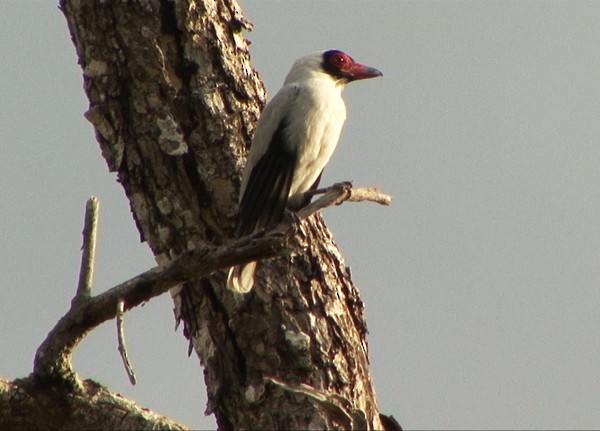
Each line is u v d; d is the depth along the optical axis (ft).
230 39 41.14
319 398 32.30
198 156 39.47
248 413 36.45
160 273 29.66
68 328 30.07
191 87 40.01
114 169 39.73
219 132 39.83
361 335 38.65
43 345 30.40
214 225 39.06
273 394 36.19
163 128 39.19
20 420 30.78
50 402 30.86
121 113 39.42
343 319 37.88
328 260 38.55
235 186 39.37
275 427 35.73
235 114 40.34
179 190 39.06
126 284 29.94
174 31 40.11
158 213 39.17
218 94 40.27
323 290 37.93
